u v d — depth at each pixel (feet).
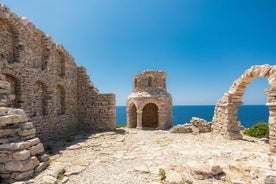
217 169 25.48
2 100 28.94
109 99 66.23
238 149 41.29
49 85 51.65
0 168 23.39
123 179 24.97
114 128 67.21
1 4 37.81
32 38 46.68
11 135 25.50
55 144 45.34
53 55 53.78
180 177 24.12
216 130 61.21
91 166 29.91
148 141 50.14
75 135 56.70
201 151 39.47
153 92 79.97
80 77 67.62
